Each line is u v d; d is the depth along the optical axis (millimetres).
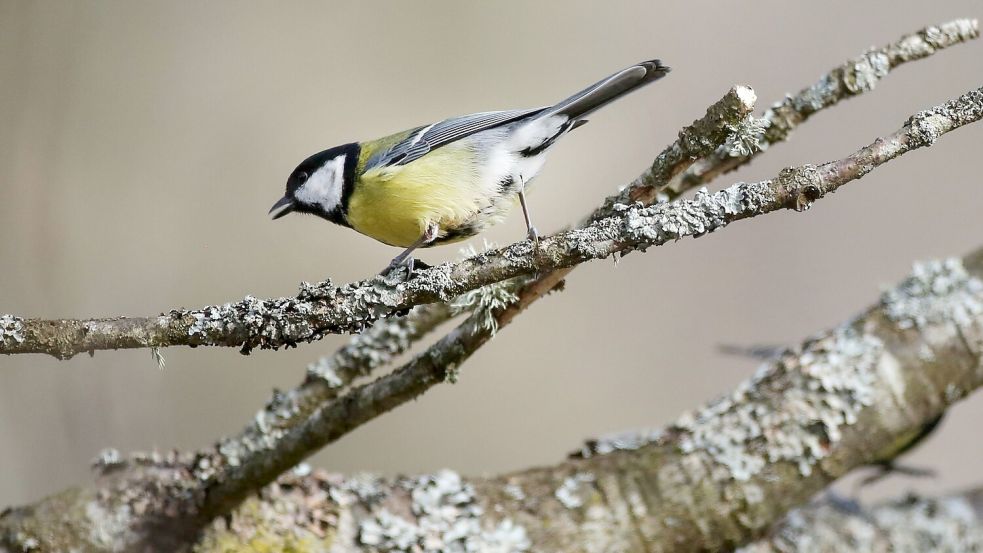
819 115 13555
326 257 12453
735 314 13070
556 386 12695
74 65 11812
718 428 6270
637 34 14617
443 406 12406
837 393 6316
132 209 11820
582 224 5352
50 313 10383
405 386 5195
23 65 11414
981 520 7254
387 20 14531
